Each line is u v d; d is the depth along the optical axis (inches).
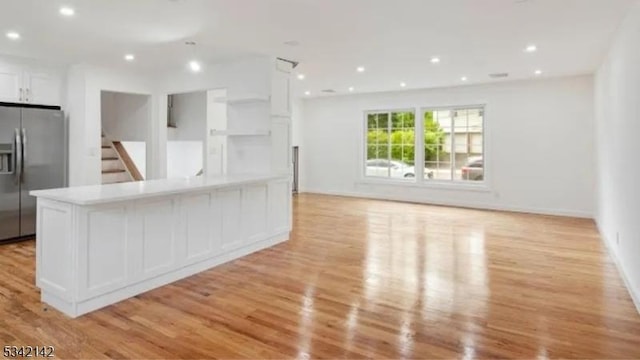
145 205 133.4
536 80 283.3
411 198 344.2
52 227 120.6
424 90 329.7
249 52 188.5
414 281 146.0
